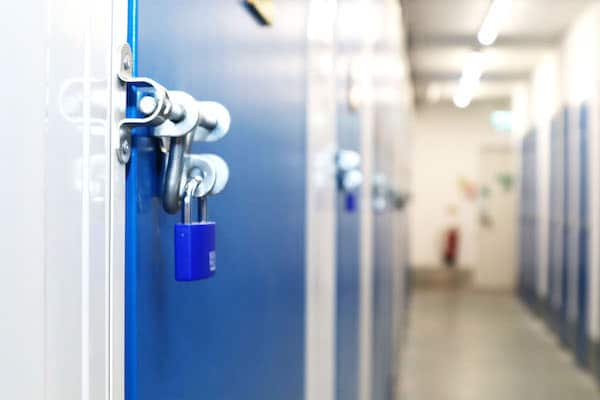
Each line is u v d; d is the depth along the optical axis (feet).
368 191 8.48
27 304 1.28
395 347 15.57
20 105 1.26
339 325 5.64
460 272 33.47
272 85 3.21
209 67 2.27
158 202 1.86
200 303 2.26
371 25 8.86
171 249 1.98
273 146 3.24
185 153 1.84
